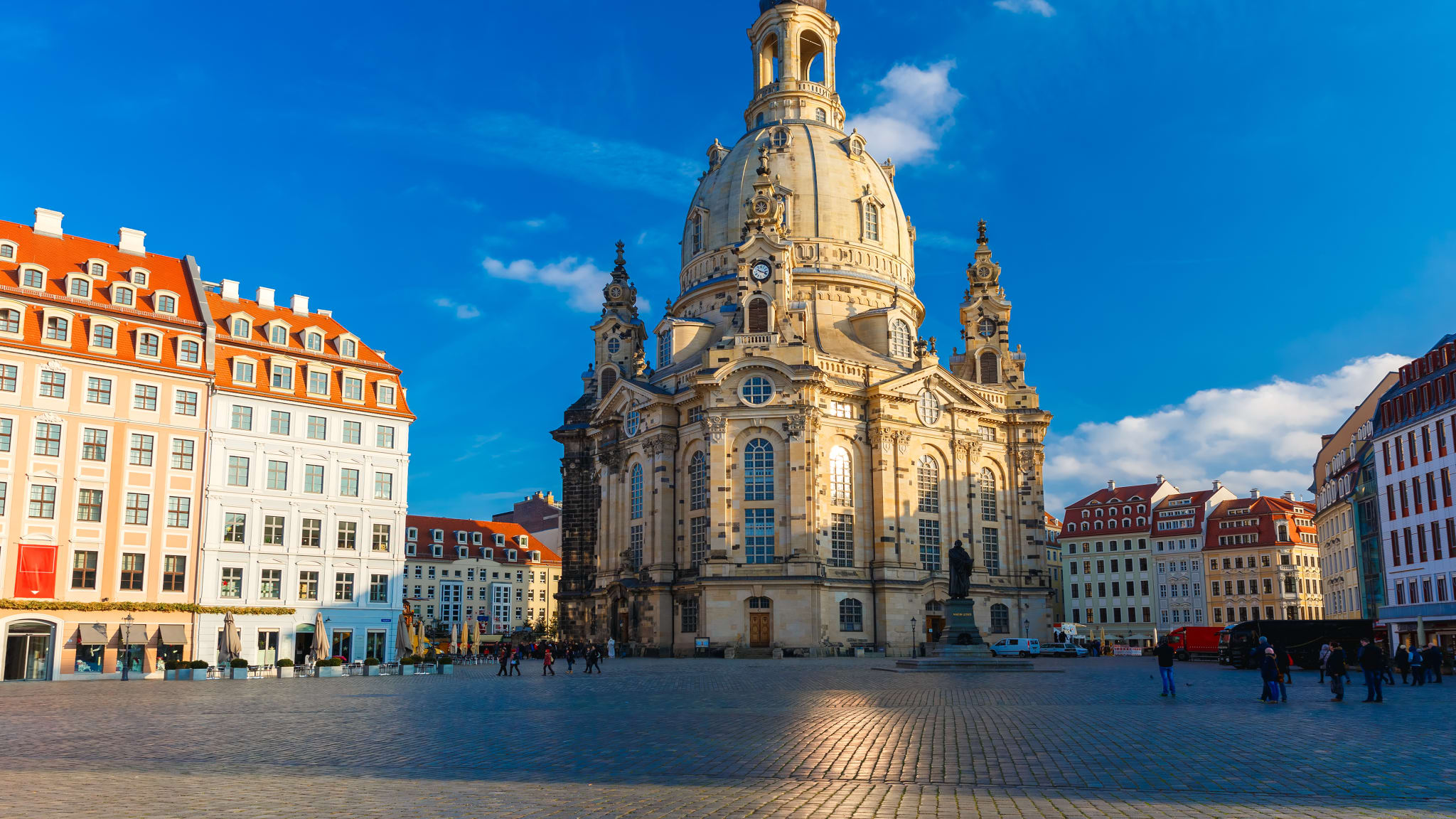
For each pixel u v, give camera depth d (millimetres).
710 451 104938
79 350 72312
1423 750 24125
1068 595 176250
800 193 124875
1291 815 16203
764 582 101438
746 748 24594
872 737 26938
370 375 86000
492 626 153875
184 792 18188
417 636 85062
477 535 165750
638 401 114625
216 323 81188
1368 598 97938
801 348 106125
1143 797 17875
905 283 130875
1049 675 61250
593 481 127125
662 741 26125
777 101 136000
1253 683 52594
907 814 16250
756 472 105188
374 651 82500
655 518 110938
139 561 72938
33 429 70062
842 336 118562
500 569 164750
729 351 106625
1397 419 84375
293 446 80688
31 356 70438
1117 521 174125
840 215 124938
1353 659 70625
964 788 18859
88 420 72125
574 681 57562
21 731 29219
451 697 43906
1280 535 159125
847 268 123438
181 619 73812
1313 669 71062
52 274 74188
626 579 112375
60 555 69875
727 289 123562
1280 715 33375
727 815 16188
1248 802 17406
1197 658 88250
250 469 78688
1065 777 20094
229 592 76625
